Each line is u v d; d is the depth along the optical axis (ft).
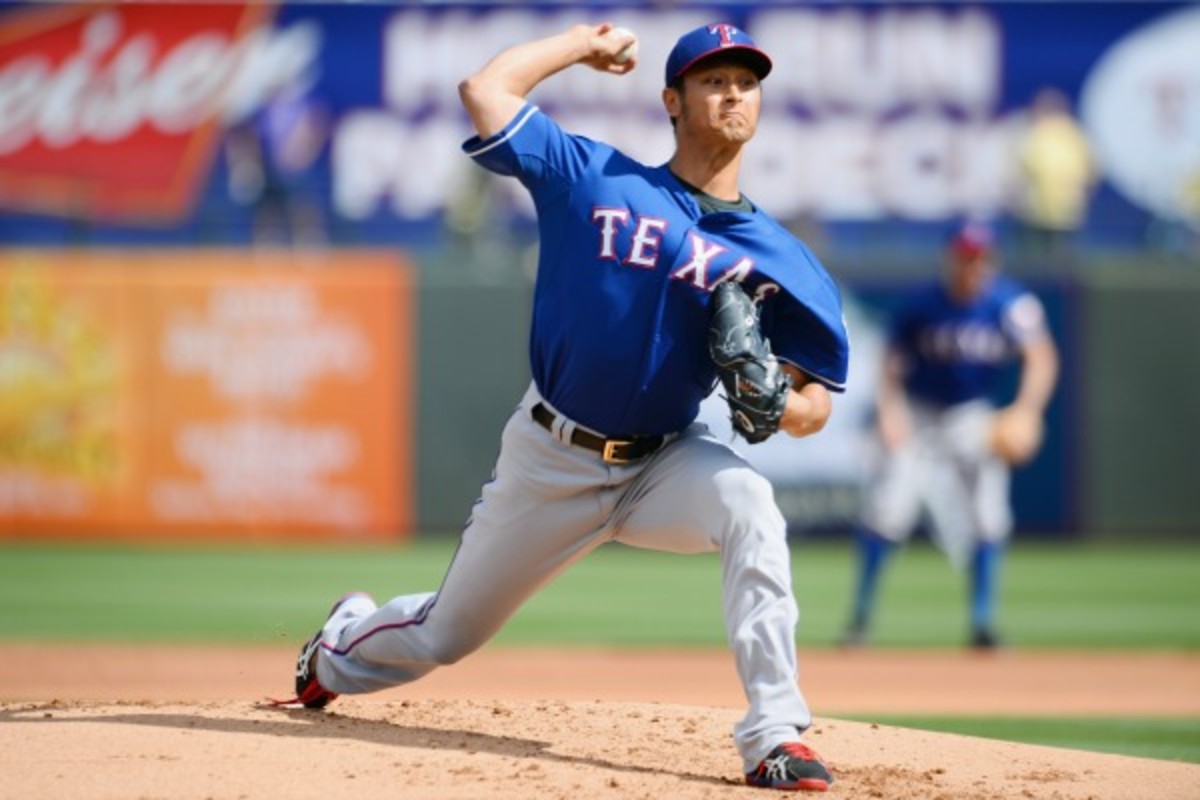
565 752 62.23
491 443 192.54
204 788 53.93
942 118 214.69
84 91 213.25
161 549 187.73
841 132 214.28
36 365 191.83
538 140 58.54
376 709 70.13
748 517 57.41
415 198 213.46
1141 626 147.13
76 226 213.46
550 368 59.26
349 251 212.64
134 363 191.72
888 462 135.33
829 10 213.87
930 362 134.21
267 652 123.44
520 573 61.46
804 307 59.00
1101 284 195.21
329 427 192.03
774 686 56.54
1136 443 196.13
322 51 213.46
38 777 55.06
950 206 214.48
